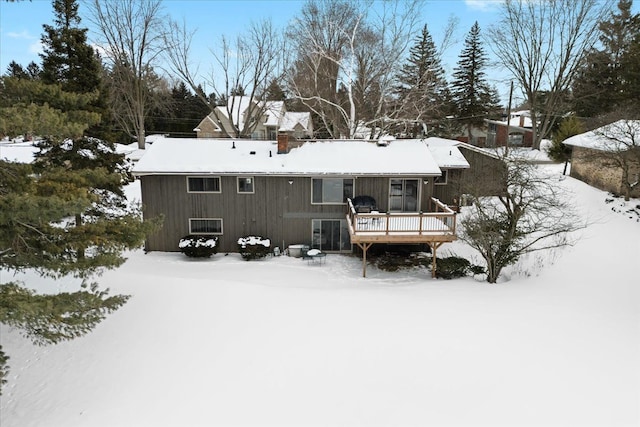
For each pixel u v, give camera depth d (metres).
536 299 13.77
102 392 9.27
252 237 19.72
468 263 17.56
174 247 20.17
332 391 9.23
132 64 37.38
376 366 10.08
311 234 20.30
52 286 13.92
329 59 30.80
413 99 32.38
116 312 12.45
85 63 16.50
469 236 16.53
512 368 9.83
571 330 11.50
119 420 8.44
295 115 47.66
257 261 19.09
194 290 14.18
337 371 9.92
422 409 8.62
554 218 17.39
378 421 8.33
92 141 16.94
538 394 8.91
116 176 11.47
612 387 9.03
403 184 19.81
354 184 19.72
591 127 31.98
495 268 16.14
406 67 36.72
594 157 23.16
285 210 20.00
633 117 22.92
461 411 8.52
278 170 19.08
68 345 10.87
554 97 37.66
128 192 28.25
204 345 11.05
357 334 11.58
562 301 13.46
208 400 9.00
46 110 8.16
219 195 19.73
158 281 14.77
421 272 18.02
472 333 11.52
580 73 39.38
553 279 15.41
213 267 18.00
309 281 16.66
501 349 10.65
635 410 8.34
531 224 18.98
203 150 20.64
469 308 13.27
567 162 29.70
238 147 21.14
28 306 7.61
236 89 36.16
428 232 17.05
